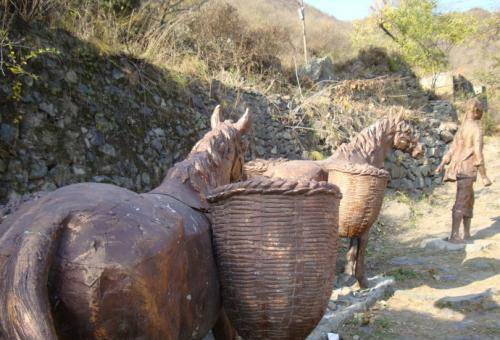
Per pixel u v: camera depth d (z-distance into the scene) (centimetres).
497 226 915
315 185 226
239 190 224
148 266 175
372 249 821
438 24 1800
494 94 1642
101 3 737
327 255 233
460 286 627
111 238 172
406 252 801
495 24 1593
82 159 533
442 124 1313
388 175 552
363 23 1833
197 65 813
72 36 577
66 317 168
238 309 229
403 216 991
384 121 632
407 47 1755
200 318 222
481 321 510
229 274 228
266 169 448
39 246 161
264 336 229
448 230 907
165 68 714
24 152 477
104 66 600
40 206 181
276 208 223
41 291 156
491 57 1692
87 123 549
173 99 700
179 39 895
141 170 603
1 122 464
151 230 182
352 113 1104
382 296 586
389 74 1625
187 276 209
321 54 1719
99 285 166
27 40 512
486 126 1711
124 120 598
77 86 551
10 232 172
